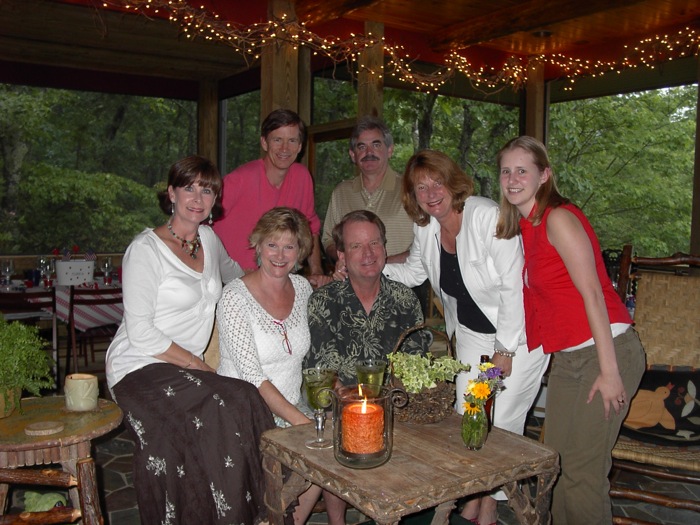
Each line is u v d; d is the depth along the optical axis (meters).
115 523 2.79
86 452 1.93
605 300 2.11
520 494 1.80
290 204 3.31
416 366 1.91
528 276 2.20
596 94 7.13
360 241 2.33
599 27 6.07
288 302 2.44
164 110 8.25
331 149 5.90
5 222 7.52
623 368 2.11
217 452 2.06
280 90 4.97
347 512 2.92
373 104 5.68
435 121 8.81
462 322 2.64
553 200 2.09
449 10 5.78
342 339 2.42
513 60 7.12
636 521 2.43
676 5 5.40
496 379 1.82
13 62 7.13
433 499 1.53
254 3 5.21
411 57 6.48
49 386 2.12
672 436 2.60
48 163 7.69
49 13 5.66
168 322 2.33
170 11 5.04
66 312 4.65
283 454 1.78
